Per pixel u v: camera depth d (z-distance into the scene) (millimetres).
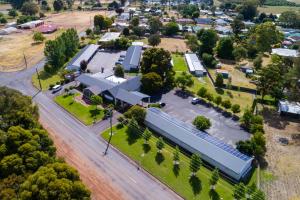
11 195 43094
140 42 154250
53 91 98312
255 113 88750
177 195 55688
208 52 139625
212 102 92562
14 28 180750
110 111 82188
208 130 77312
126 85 94625
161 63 100750
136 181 59031
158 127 74938
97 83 96562
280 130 80812
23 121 60125
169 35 178000
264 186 60000
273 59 116250
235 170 59719
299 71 90438
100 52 140625
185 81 98312
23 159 50406
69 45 130625
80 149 68562
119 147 69375
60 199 42094
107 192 55938
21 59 128750
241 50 129875
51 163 51250
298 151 71688
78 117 82750
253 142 67312
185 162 64438
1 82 104750
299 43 149500
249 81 110438
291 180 62062
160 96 95875
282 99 95938
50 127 77438
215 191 56438
